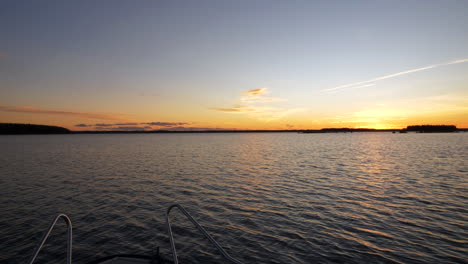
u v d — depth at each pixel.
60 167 34.69
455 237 11.42
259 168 34.00
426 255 9.83
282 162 40.62
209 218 14.45
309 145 92.38
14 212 15.29
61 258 9.83
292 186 22.77
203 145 95.69
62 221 13.79
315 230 12.54
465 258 9.54
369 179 25.58
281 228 12.87
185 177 27.34
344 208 16.05
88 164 38.00
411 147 71.88
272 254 10.15
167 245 11.00
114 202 17.62
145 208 16.27
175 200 18.20
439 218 13.95
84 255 10.02
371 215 14.64
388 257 9.73
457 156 45.22
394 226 12.88
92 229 12.71
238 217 14.60
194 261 9.66
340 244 10.93
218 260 9.75
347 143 105.19
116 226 13.14
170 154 55.78
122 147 81.69
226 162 40.97
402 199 17.88
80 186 22.69
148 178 26.72
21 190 21.03
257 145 94.94
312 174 29.03
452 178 25.28
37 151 63.16
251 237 11.82
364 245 10.79
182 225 13.34
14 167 34.41
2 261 9.59
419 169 31.33
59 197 18.88
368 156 48.75
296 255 10.03
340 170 31.69
